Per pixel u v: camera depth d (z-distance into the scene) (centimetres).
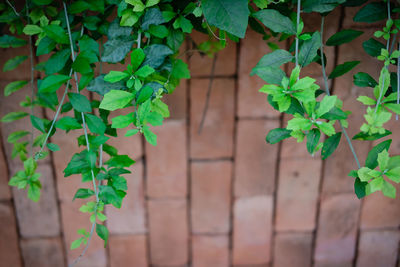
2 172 134
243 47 120
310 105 63
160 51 71
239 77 125
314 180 144
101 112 80
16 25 89
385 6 80
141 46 78
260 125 134
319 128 64
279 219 152
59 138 128
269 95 69
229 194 147
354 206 150
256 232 155
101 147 78
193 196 147
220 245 157
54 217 145
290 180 144
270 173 143
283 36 89
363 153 136
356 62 78
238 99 129
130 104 69
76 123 73
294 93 64
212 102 129
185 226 152
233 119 133
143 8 70
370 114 66
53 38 75
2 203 140
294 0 76
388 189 64
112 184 74
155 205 147
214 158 140
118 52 72
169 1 72
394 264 162
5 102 121
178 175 142
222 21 66
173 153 138
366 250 159
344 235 156
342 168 141
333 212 151
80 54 73
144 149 136
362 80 79
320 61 81
